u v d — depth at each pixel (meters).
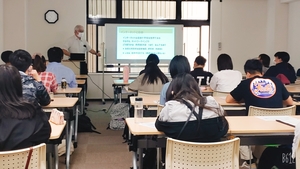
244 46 8.80
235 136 2.47
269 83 3.29
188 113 2.10
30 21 7.96
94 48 8.52
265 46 8.89
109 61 8.18
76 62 7.01
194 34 8.80
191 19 8.73
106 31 8.12
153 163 3.26
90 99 8.55
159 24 8.50
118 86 6.17
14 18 7.68
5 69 1.96
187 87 2.22
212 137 2.12
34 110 2.00
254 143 2.51
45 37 8.02
